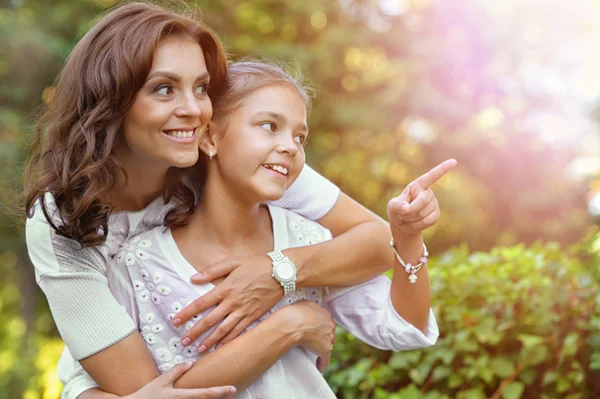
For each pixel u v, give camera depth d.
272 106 1.62
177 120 1.54
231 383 1.59
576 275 2.42
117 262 1.69
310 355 1.78
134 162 1.65
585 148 8.62
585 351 2.30
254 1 8.32
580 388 2.29
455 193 8.17
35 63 7.48
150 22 1.54
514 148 8.45
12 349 7.87
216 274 1.66
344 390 2.48
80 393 1.65
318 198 1.91
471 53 8.13
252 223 1.76
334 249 1.78
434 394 2.32
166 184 1.75
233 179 1.65
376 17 8.58
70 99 1.59
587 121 8.56
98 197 1.57
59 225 1.60
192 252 1.71
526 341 2.21
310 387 1.74
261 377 1.67
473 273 2.50
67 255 1.61
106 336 1.57
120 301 1.68
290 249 1.75
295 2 8.17
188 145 1.57
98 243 1.60
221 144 1.65
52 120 1.62
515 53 8.07
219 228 1.72
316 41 8.58
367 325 1.87
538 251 2.69
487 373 2.26
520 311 2.34
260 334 1.62
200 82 1.59
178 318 1.62
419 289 1.78
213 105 1.67
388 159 8.28
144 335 1.65
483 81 8.27
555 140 8.63
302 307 1.71
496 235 8.74
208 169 1.72
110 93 1.53
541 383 2.33
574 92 8.59
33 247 1.64
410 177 8.42
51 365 6.79
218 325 1.66
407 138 8.45
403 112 8.02
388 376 2.41
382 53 8.41
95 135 1.55
